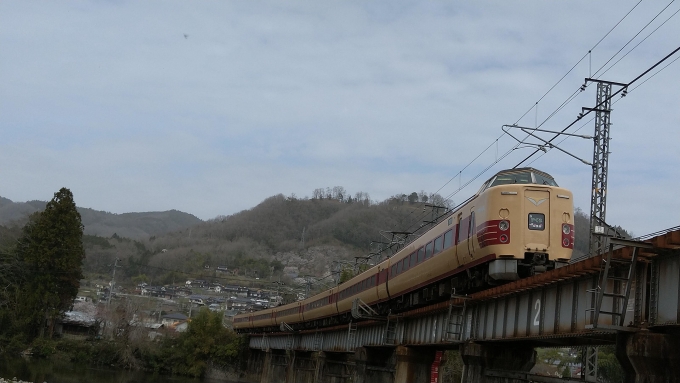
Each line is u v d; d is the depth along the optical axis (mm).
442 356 41250
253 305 175875
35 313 91438
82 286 181000
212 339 110250
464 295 27703
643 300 15477
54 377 72875
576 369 63969
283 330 84750
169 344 110625
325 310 62125
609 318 16781
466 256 27672
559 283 20078
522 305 22891
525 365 26812
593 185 28109
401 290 38906
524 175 26609
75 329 109438
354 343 53031
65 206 94062
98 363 98312
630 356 15391
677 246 14195
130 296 132125
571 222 25328
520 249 24641
